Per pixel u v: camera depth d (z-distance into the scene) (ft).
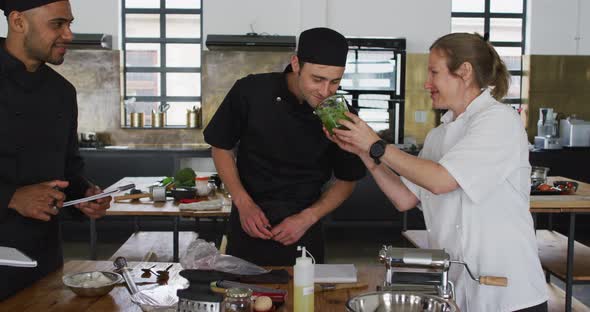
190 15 26.27
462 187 6.33
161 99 26.55
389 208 23.30
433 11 25.27
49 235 7.91
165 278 7.41
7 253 5.30
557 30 25.80
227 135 8.77
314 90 7.55
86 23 25.25
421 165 6.40
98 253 20.99
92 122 25.58
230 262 7.39
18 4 7.09
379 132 24.41
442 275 5.86
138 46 26.32
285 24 25.12
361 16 25.29
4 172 7.41
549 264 13.52
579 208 12.08
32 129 7.60
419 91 25.27
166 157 23.48
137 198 14.16
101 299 6.68
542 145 24.22
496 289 6.61
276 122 8.40
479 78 6.67
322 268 7.55
